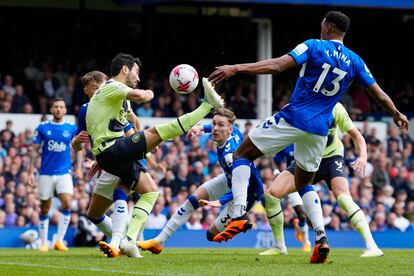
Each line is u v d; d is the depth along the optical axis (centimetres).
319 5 3959
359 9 4181
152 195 1675
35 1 4284
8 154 3228
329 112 1464
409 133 4134
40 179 2483
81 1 4341
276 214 2014
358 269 1402
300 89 1455
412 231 3325
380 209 3475
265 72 1409
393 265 1502
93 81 1830
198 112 1571
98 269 1386
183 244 2984
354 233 3209
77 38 4316
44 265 1483
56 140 2484
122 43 4384
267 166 3425
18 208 3048
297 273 1319
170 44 4369
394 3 3981
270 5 4009
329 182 1934
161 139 1583
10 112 3603
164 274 1295
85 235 2895
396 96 4547
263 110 3969
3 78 4038
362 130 3809
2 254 1947
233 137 1847
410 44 4753
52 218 2948
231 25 4478
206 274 1298
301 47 1431
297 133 1445
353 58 1473
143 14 4328
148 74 4084
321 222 1559
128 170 1630
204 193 1845
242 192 1497
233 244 3048
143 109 3766
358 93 4291
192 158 3419
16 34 4212
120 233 1686
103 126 1587
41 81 3934
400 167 3747
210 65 4422
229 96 4019
